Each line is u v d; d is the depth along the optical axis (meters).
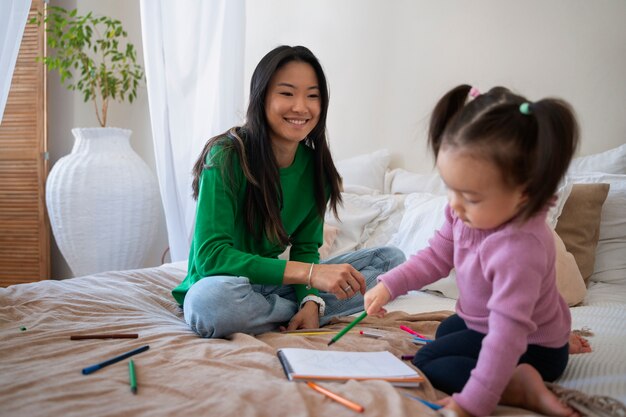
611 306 1.61
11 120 3.08
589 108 2.31
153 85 2.41
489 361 0.79
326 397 0.85
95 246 2.79
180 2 2.39
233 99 2.42
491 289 0.90
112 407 0.80
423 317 1.43
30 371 0.95
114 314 1.38
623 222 1.96
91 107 3.22
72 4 3.15
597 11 2.28
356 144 2.72
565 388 0.87
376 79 2.66
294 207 1.57
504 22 2.43
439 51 2.54
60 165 2.79
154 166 3.25
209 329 1.22
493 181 0.79
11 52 1.49
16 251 3.12
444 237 1.06
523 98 0.83
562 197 1.90
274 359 1.03
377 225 2.17
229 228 1.41
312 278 1.32
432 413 0.80
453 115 0.93
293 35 2.81
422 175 2.47
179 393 0.86
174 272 1.91
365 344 1.17
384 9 2.63
